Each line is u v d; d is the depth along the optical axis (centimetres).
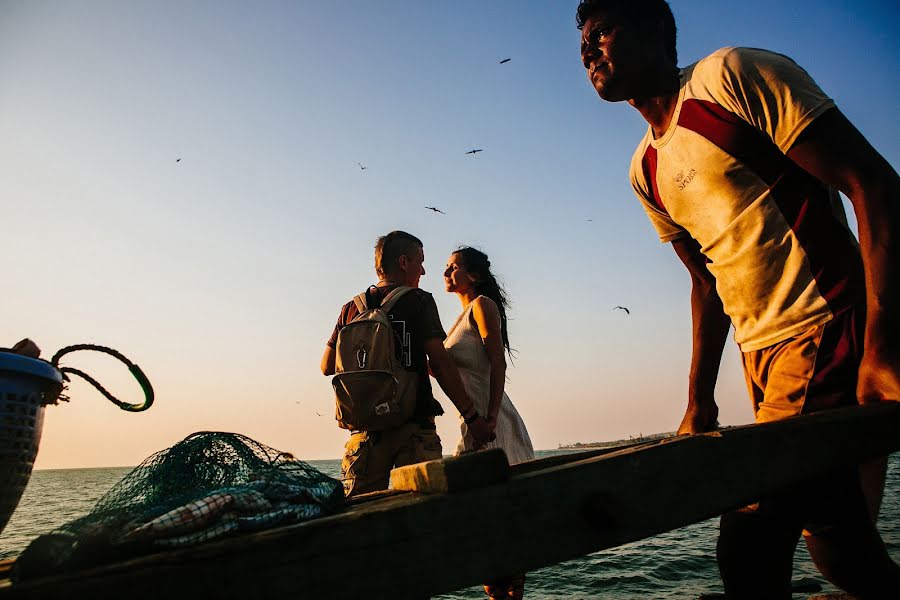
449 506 94
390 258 326
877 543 160
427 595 90
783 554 158
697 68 185
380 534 90
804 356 166
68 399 161
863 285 160
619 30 193
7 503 133
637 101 204
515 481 98
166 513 111
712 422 225
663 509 101
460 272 387
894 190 137
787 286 169
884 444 111
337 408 284
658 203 220
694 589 767
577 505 98
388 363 276
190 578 82
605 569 946
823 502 156
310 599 85
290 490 136
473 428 303
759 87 161
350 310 318
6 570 120
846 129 149
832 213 166
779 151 167
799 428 110
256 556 85
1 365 133
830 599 213
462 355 341
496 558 94
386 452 281
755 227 173
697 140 182
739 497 104
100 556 97
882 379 123
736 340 195
